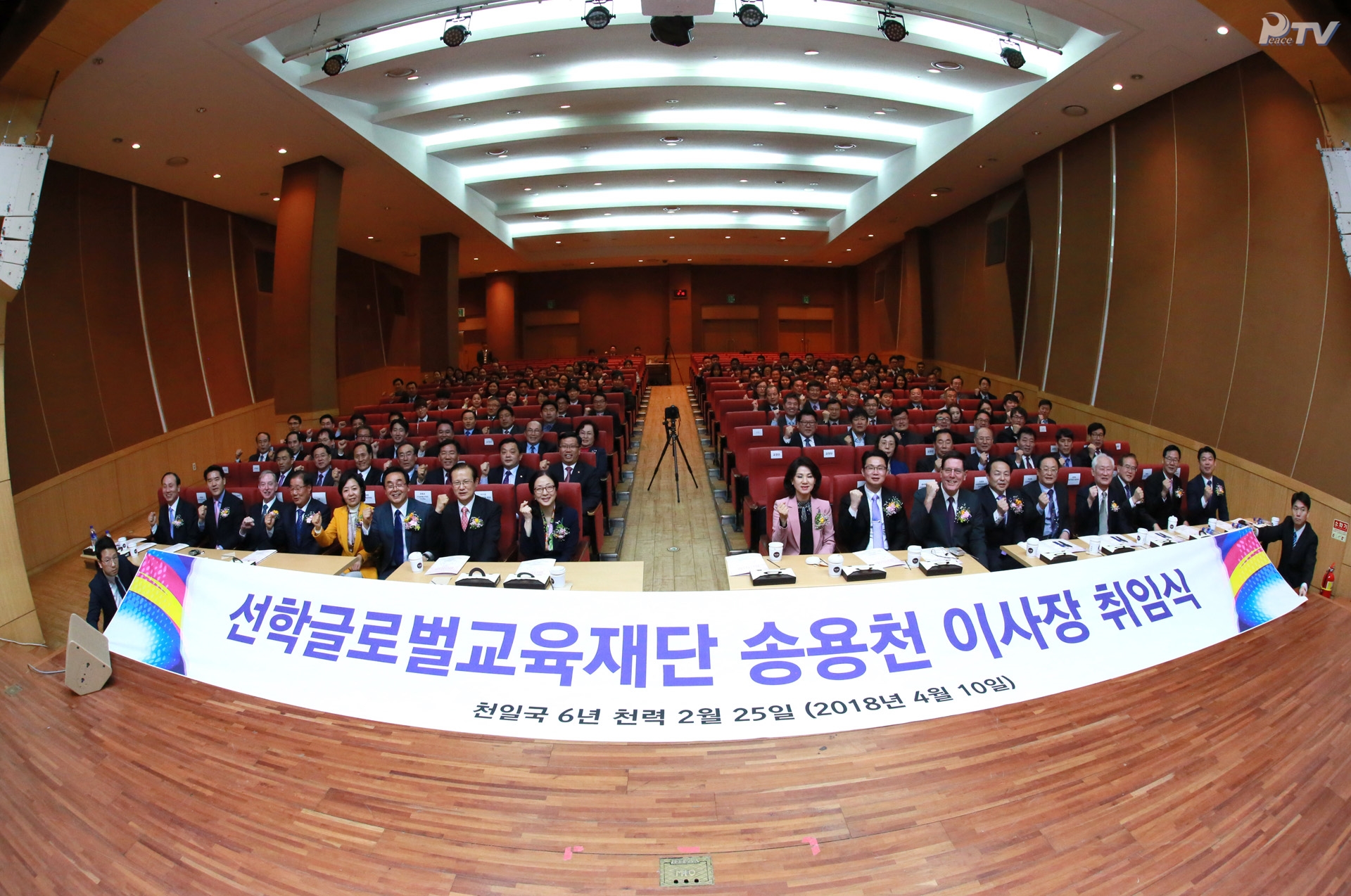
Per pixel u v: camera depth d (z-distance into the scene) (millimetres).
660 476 9164
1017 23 7211
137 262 9922
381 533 4535
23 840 2199
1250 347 7004
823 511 4336
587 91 8570
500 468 6121
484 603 2957
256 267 12406
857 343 21906
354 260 17422
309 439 8289
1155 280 8398
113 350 9312
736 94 8852
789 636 2848
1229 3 4539
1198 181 7676
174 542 5273
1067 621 3070
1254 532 3678
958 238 14273
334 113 8211
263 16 6027
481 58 7719
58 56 4820
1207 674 3031
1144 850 2053
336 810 2285
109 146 8500
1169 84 7734
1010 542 4734
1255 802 2246
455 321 14898
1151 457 8500
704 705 2703
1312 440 6246
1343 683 2930
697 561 5926
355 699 2854
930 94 9117
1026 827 2148
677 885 1944
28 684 3213
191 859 2090
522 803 2307
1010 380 12109
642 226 15828
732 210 15406
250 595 3189
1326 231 6168
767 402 9500
